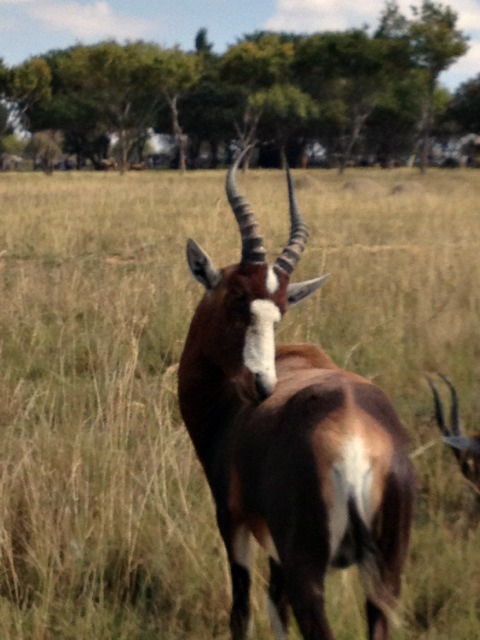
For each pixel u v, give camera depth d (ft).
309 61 228.43
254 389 17.20
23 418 28.04
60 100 300.40
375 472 14.52
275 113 266.57
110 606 21.68
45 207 93.81
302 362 19.01
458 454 25.55
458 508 26.05
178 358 37.35
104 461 25.70
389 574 14.96
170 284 44.19
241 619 17.98
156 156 390.63
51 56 306.14
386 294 45.75
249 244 18.69
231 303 18.31
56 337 38.96
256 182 169.48
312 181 135.74
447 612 20.83
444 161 327.06
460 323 40.06
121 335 37.76
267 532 16.12
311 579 14.58
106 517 23.61
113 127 274.57
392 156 323.57
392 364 35.73
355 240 68.69
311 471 14.55
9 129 265.95
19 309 42.29
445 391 33.27
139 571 22.79
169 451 25.96
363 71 222.07
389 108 289.53
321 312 41.83
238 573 17.71
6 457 26.84
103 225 74.38
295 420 15.25
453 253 58.59
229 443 17.52
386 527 14.79
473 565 21.99
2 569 22.52
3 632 20.17
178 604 20.94
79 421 28.43
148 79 240.53
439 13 218.79
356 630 19.45
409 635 20.07
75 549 22.47
